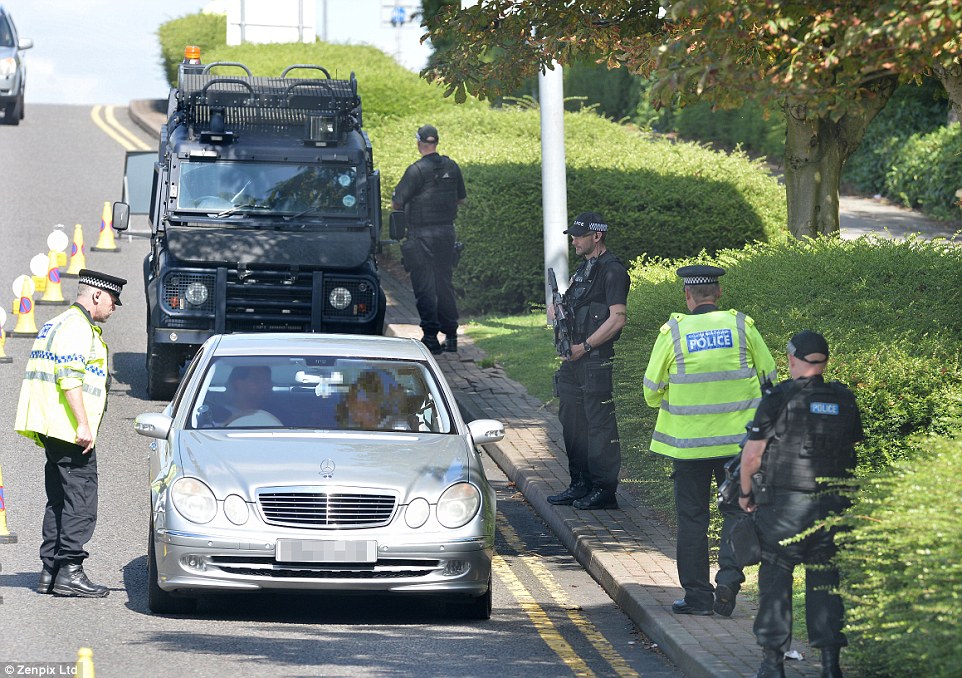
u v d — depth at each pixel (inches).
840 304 1701.5
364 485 1266.0
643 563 1451.8
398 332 2790.4
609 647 1235.9
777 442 1048.2
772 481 1049.5
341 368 1473.9
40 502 1681.8
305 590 1296.8
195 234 2218.3
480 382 2453.2
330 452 1315.2
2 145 5137.8
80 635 1205.7
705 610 1267.2
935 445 1140.5
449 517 1278.3
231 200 2272.4
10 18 5703.7
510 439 2064.5
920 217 3956.7
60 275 3284.9
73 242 3422.7
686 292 1307.8
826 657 1039.0
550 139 2694.4
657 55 1197.1
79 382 1314.0
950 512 979.9
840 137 2359.7
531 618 1331.2
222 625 1266.0
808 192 2365.9
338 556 1243.2
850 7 1168.2
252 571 1251.2
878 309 1681.8
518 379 2485.2
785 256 1983.3
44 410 1314.0
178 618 1283.2
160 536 1256.2
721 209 3029.0
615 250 3006.9
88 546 1523.1
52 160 4894.2
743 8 1142.3
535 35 1797.5
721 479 1269.7
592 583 1466.5
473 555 1280.8
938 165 3932.1
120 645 1179.9
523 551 1594.5
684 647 1163.3
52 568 1342.3
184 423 1382.9
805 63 1165.7
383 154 3715.6
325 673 1119.6
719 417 1264.8
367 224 2285.9
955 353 1492.4
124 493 1760.6
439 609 1360.7
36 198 4180.6
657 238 3014.3
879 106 2337.6
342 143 2353.6
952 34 1119.6
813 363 1054.4
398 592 1267.2
